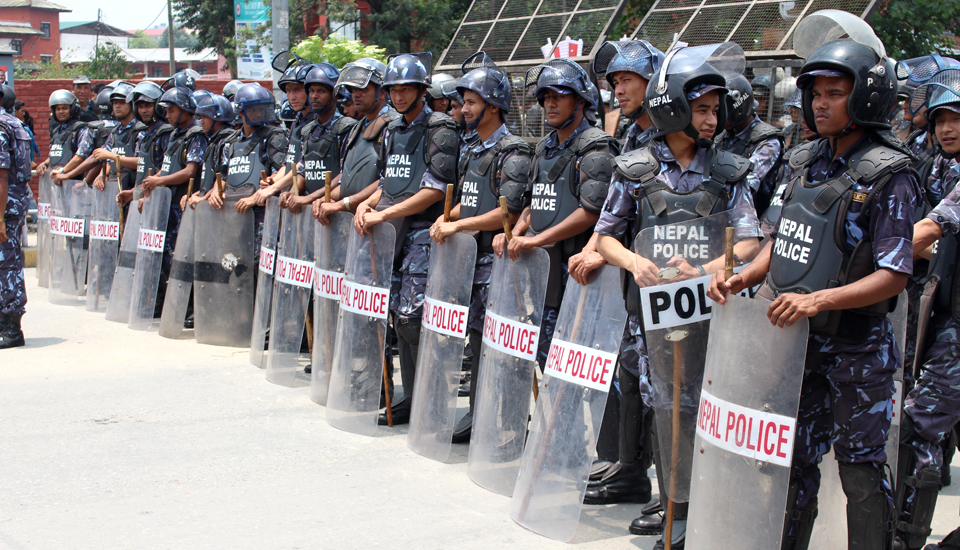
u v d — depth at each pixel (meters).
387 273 4.71
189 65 53.81
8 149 6.37
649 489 3.91
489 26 10.73
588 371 3.45
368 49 13.55
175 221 7.77
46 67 31.53
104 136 9.03
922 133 4.32
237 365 6.27
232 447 4.53
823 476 3.23
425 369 4.48
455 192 4.68
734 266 3.04
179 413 5.11
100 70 31.09
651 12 8.94
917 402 3.21
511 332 3.93
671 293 3.08
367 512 3.71
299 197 5.69
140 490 3.93
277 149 6.79
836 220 2.56
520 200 4.15
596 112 4.07
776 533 2.59
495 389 3.99
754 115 4.14
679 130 3.00
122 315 7.80
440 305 4.38
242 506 3.76
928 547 3.21
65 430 4.77
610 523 3.65
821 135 2.67
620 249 3.22
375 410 4.79
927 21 10.70
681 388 3.10
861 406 2.67
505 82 4.26
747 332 2.64
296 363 5.74
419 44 17.59
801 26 2.94
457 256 4.29
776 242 2.75
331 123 5.84
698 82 2.96
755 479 2.62
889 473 2.76
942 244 3.23
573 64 3.77
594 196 3.68
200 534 3.47
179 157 7.43
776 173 4.00
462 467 4.30
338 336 4.96
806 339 2.54
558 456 3.50
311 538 3.44
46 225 9.62
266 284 6.25
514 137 4.27
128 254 7.78
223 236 6.83
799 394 2.54
